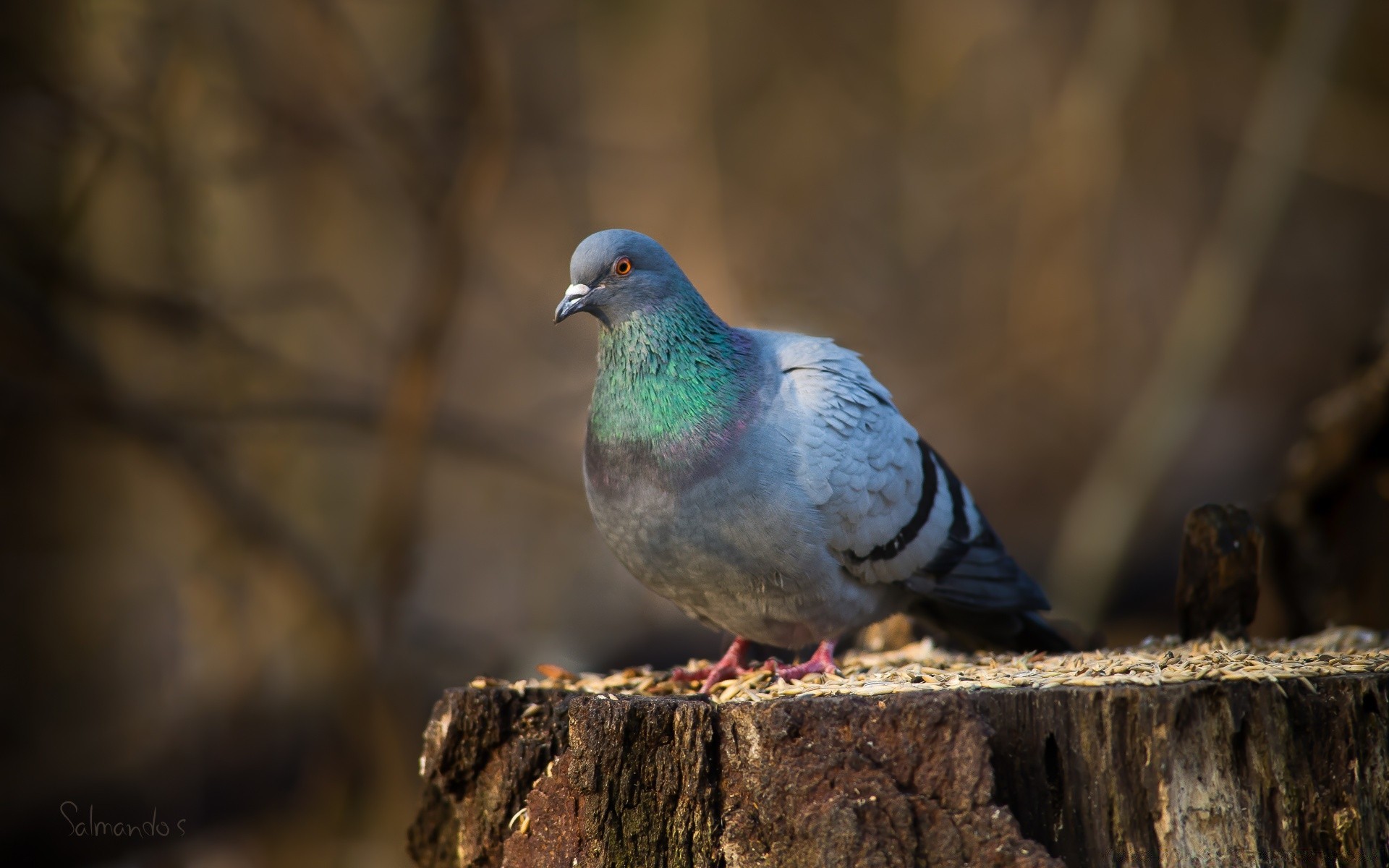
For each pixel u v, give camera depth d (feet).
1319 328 73.61
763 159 66.90
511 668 40.24
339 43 41.52
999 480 62.54
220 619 39.88
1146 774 15.70
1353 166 60.44
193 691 40.93
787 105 67.62
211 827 38.32
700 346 20.45
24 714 39.99
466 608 50.44
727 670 22.13
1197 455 64.03
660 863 16.38
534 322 51.47
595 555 46.98
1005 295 65.31
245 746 39.55
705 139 57.82
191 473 37.50
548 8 52.47
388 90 43.96
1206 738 15.76
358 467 48.14
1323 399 32.09
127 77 39.37
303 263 46.98
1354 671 16.42
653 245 20.79
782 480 20.01
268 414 39.24
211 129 42.39
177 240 39.55
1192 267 66.95
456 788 18.67
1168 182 66.33
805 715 15.80
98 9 37.96
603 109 61.11
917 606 24.79
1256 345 73.15
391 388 39.60
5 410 36.29
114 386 36.91
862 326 58.65
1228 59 65.36
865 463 20.79
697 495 20.01
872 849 14.99
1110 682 16.53
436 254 39.45
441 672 45.27
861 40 68.39
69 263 36.63
